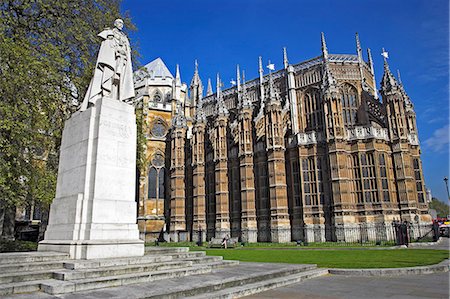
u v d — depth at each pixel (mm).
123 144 13477
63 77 23469
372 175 42031
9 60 19656
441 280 12133
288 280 11766
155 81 76812
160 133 68625
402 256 20297
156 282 10117
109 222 12367
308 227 43531
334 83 45594
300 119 57844
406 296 9242
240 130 52750
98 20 26719
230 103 69938
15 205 22000
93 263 10469
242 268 13695
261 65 65562
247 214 49312
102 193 12492
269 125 48906
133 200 13289
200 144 59312
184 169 62094
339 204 41594
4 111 18531
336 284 11539
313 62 58969
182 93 76062
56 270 10039
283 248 33781
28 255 10797
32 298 7820
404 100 52062
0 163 18969
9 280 8984
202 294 9086
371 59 62781
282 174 47125
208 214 56500
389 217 40531
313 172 45188
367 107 53812
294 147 47531
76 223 12023
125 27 29172
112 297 7844
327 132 44156
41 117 20891
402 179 41938
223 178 54406
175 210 59844
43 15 23875
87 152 12820
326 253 24438
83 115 13664
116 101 13695
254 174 50938
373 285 11188
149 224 61562
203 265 13141
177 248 15445
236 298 9391
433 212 71938
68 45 24766
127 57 15172
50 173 22203
